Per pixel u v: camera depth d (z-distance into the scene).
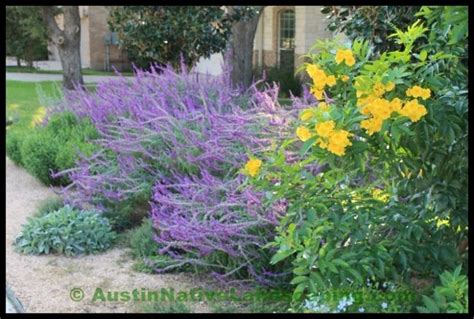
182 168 5.39
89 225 5.49
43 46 23.73
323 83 3.17
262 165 3.25
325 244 3.07
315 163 4.05
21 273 4.93
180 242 4.47
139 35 9.14
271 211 4.27
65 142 7.58
